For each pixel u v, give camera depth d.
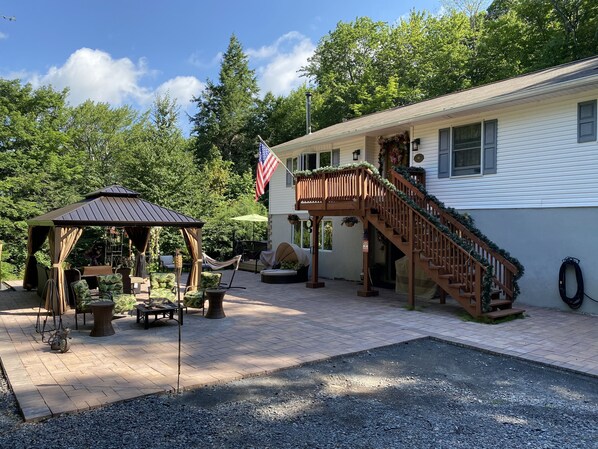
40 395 4.64
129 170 23.06
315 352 6.46
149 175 22.20
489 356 6.52
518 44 23.17
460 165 12.12
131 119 33.41
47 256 20.58
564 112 9.92
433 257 9.69
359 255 15.73
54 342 6.40
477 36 28.70
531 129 10.53
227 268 20.08
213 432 3.88
